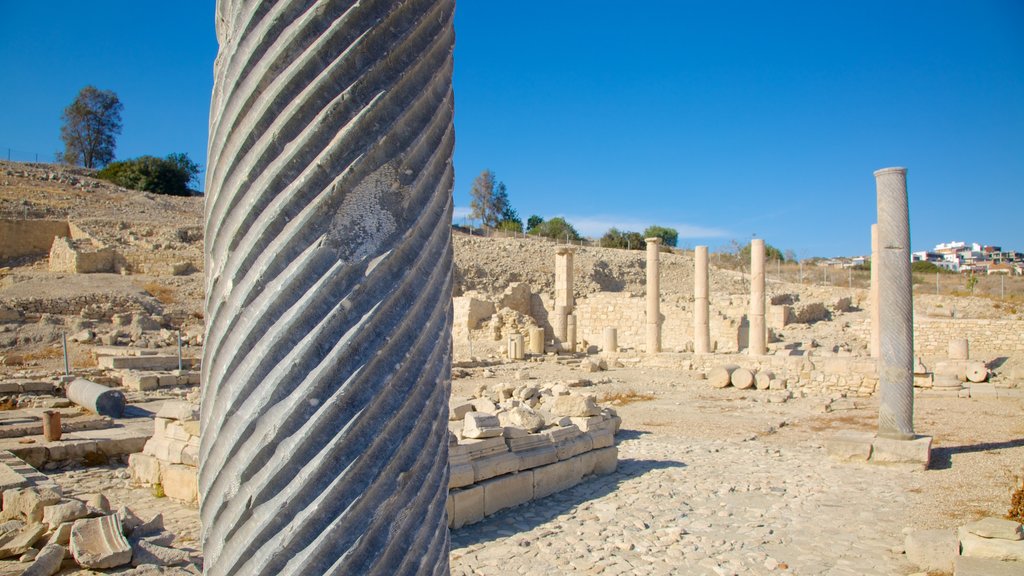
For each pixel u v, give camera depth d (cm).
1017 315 3819
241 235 240
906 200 1200
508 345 3148
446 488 274
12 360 2319
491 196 9838
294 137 235
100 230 4562
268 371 233
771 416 1694
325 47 232
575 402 1132
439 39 260
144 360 2166
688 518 877
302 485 224
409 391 243
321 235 231
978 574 613
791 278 6022
